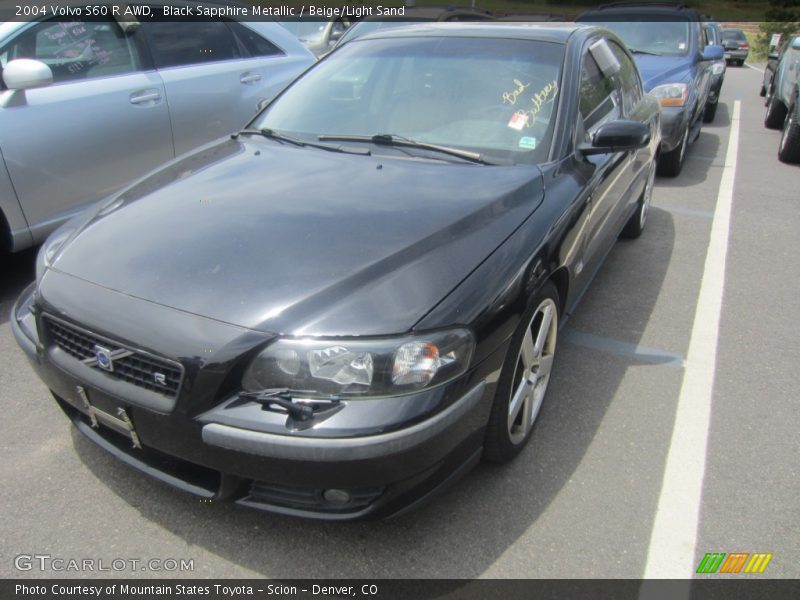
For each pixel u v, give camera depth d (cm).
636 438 280
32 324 234
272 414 187
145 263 215
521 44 330
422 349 190
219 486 204
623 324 383
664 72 687
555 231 253
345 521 200
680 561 219
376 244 216
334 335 188
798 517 239
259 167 280
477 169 273
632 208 447
